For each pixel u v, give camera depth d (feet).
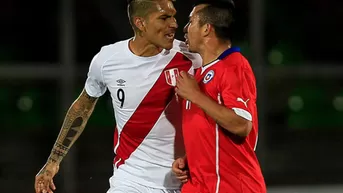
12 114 97.25
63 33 90.84
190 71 51.08
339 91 99.09
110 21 98.37
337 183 98.94
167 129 51.65
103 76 51.93
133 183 52.54
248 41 92.48
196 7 48.52
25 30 101.45
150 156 52.31
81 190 95.71
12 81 93.56
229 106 45.19
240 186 47.34
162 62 50.72
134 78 50.93
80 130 55.31
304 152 100.99
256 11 91.20
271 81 97.09
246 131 45.19
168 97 51.01
